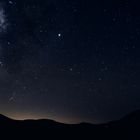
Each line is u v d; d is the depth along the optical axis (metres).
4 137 48.19
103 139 51.59
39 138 50.19
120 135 52.88
